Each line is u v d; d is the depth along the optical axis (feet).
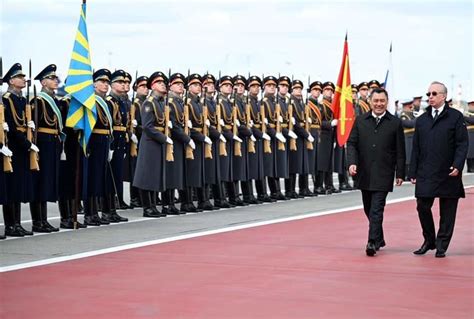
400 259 41.65
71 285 34.86
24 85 48.06
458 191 42.37
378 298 32.89
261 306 31.45
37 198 49.39
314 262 40.47
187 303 31.89
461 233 50.78
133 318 29.63
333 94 74.90
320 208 63.46
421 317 30.09
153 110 57.26
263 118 67.00
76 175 51.19
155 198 59.52
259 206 65.26
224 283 35.47
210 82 62.90
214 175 62.54
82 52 51.03
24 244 45.16
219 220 55.98
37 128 49.19
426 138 42.65
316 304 31.86
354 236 48.83
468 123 108.37
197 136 60.64
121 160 56.80
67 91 50.55
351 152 44.16
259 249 43.98
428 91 43.04
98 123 53.01
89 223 53.42
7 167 46.32
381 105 43.86
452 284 35.65
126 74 58.18
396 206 65.21
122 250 43.29
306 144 71.46
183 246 44.68
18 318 29.66
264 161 67.67
